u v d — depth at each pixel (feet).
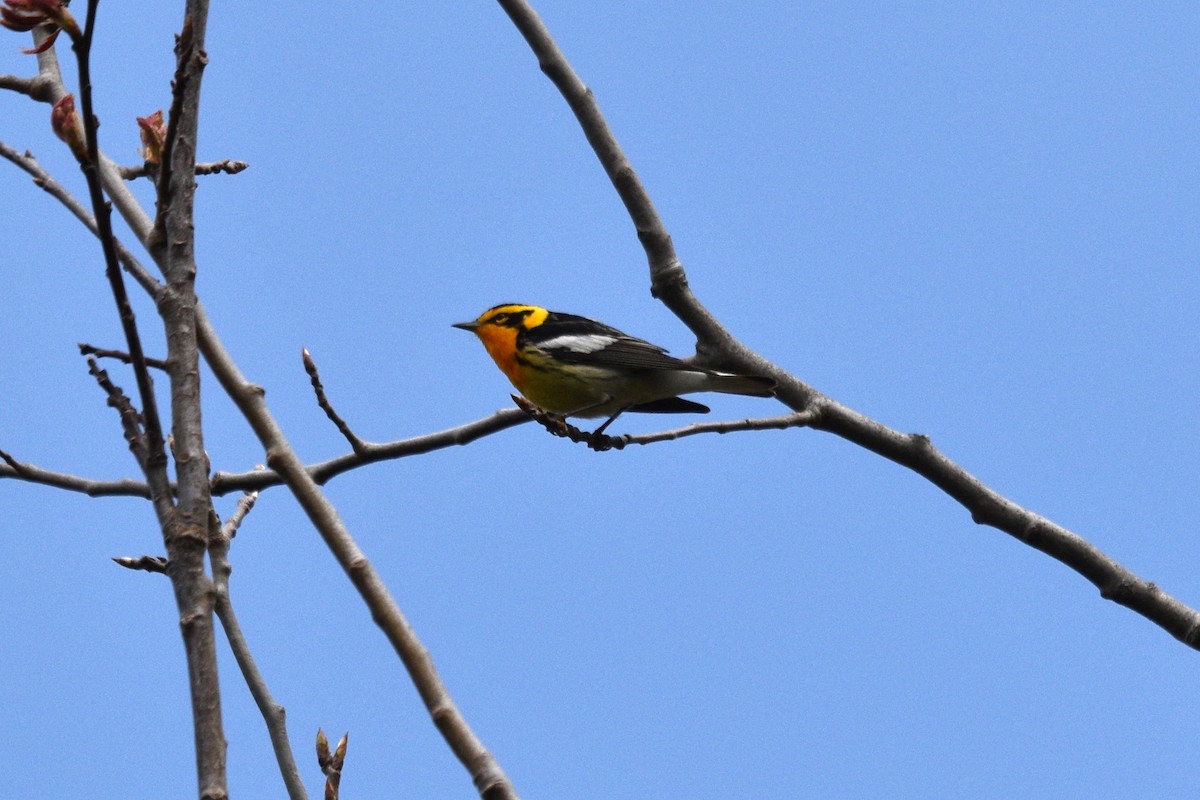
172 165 27.94
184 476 25.58
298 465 29.43
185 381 26.43
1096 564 43.42
